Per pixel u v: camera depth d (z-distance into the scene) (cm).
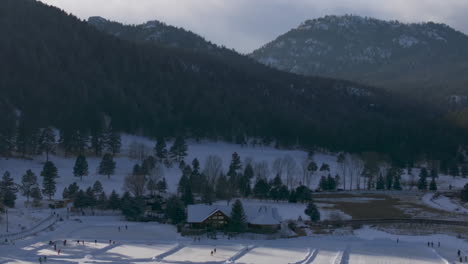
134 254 11325
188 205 14650
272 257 11175
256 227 13775
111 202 15550
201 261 10800
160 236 13162
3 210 13838
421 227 14600
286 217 15525
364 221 15138
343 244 12425
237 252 11556
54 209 15350
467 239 13200
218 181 18225
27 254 11050
